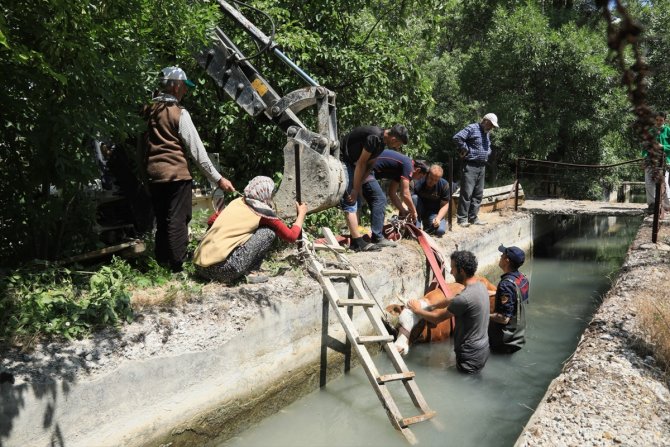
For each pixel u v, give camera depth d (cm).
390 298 621
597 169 1656
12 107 432
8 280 411
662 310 483
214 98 757
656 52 982
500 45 1638
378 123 884
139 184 592
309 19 838
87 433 334
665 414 339
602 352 422
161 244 511
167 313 412
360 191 661
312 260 538
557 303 829
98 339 364
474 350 541
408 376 474
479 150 922
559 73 1580
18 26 387
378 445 421
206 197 736
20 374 315
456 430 441
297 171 567
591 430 321
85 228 515
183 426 389
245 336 436
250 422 442
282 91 796
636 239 841
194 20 545
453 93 1936
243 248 483
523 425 450
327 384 527
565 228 1481
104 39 448
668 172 979
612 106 1562
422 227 834
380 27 957
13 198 467
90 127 448
